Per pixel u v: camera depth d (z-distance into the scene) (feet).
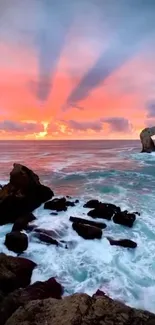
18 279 27.99
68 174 95.40
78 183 79.46
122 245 37.27
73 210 52.85
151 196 62.90
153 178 86.28
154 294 27.17
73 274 30.83
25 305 19.93
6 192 50.44
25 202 51.16
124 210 51.96
